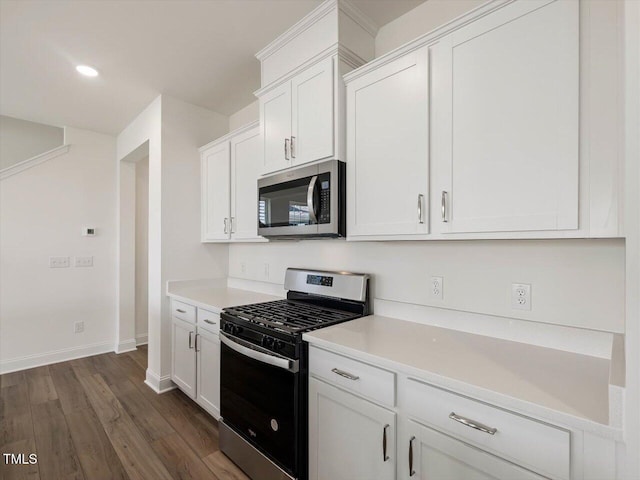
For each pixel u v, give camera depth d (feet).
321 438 4.77
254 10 5.97
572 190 3.42
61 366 10.99
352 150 5.56
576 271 4.18
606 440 2.55
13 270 10.59
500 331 4.78
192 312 8.08
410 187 4.78
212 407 7.26
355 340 4.67
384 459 3.97
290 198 6.46
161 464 6.20
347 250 6.95
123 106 9.98
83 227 11.93
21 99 9.45
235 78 8.36
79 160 11.87
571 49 3.41
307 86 6.08
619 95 3.14
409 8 5.90
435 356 4.02
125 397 8.86
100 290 12.32
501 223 3.90
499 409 3.09
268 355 5.30
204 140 10.07
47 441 6.84
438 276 5.48
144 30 6.49
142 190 13.34
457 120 4.29
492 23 3.98
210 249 10.16
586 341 4.07
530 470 2.92
